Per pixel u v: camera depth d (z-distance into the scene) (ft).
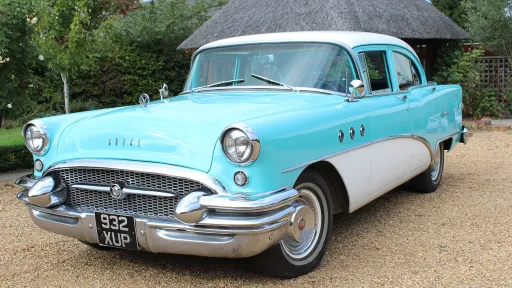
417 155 18.47
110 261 14.44
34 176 13.71
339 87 15.10
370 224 17.28
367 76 15.88
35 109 42.93
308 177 12.80
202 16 57.93
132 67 51.24
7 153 27.02
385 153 16.05
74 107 46.75
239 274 13.17
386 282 12.47
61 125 13.70
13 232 17.38
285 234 11.78
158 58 52.90
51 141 13.37
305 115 12.67
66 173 12.91
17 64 27.12
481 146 33.09
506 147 32.40
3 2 25.90
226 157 11.04
